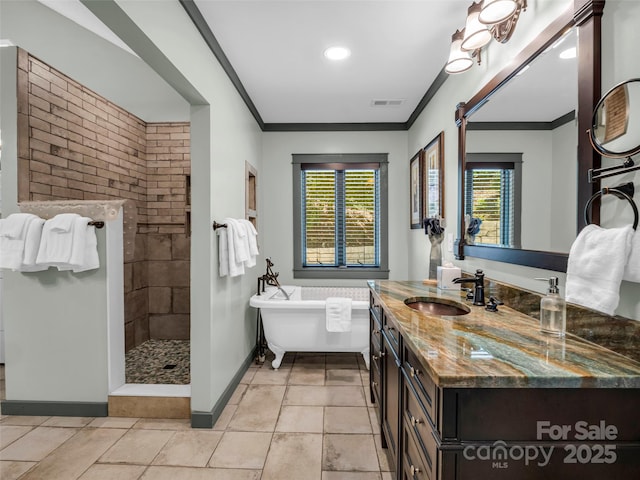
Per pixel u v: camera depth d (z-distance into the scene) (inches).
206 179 80.4
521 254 55.5
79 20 91.9
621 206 36.4
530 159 53.3
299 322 110.4
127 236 125.8
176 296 140.9
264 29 77.5
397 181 145.6
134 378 101.3
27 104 88.8
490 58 67.4
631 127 34.3
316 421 81.4
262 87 108.7
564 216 45.3
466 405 31.1
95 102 113.6
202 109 80.3
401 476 51.8
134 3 49.9
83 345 83.6
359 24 75.5
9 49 85.8
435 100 104.3
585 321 40.6
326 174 148.7
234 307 99.7
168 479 62.2
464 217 78.9
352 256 149.3
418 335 42.8
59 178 98.9
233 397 93.7
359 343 111.0
